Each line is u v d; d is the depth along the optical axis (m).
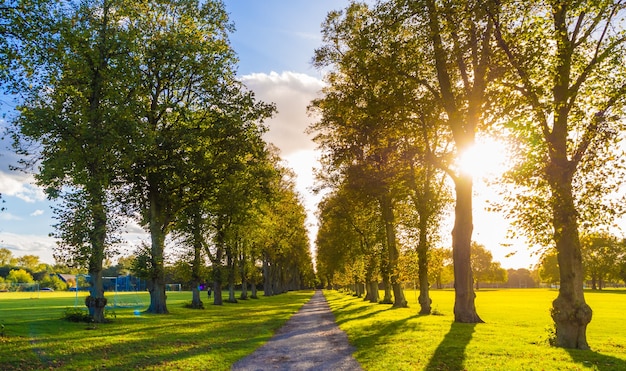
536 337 17.95
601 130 14.84
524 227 15.09
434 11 18.22
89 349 14.31
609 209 14.20
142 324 23.19
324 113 32.09
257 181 33.97
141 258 30.53
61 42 19.86
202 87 31.66
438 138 29.86
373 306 42.66
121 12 26.45
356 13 26.66
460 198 23.16
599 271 107.06
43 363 11.93
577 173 14.91
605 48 15.96
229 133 31.25
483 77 19.16
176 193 32.31
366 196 29.38
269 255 77.19
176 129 30.33
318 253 85.38
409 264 35.12
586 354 13.42
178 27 31.84
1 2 15.64
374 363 12.45
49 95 22.70
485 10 16.44
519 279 189.50
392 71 20.56
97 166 22.64
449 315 31.06
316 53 27.98
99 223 22.75
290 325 25.45
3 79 17.22
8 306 38.69
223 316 31.02
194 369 11.84
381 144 26.42
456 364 12.00
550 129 16.23
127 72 24.47
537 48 16.11
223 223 43.44
